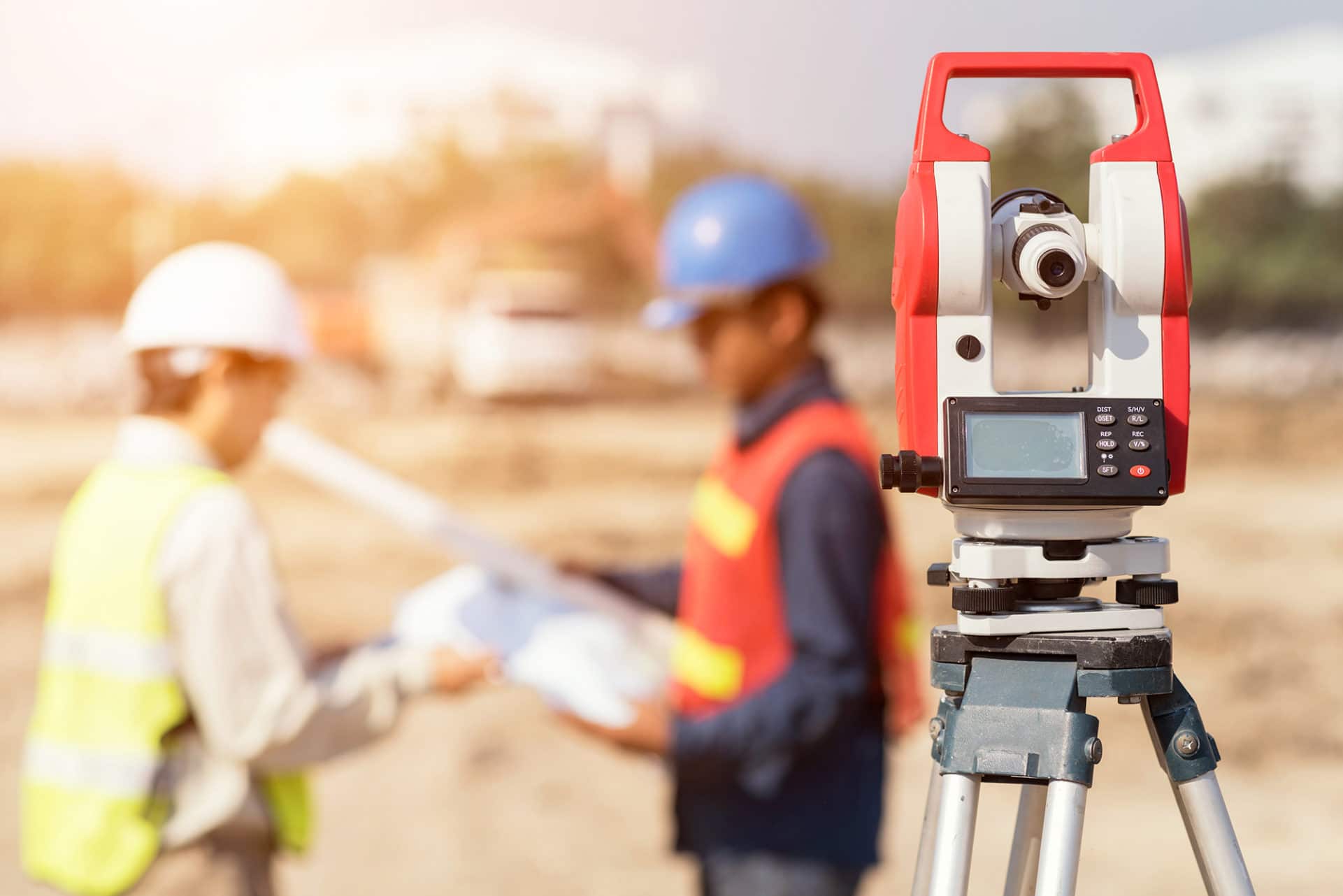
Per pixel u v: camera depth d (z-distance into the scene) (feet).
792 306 7.48
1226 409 57.52
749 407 7.53
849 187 61.36
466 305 49.67
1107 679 3.63
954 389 3.84
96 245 54.60
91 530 6.27
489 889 14.25
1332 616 27.37
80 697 6.18
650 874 14.83
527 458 43.04
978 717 3.69
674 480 42.19
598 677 6.87
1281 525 37.32
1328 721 20.77
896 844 15.19
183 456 6.40
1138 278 3.84
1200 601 28.37
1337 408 57.62
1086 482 3.70
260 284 6.56
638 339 53.98
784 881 6.65
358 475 8.20
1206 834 3.72
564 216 54.08
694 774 6.63
